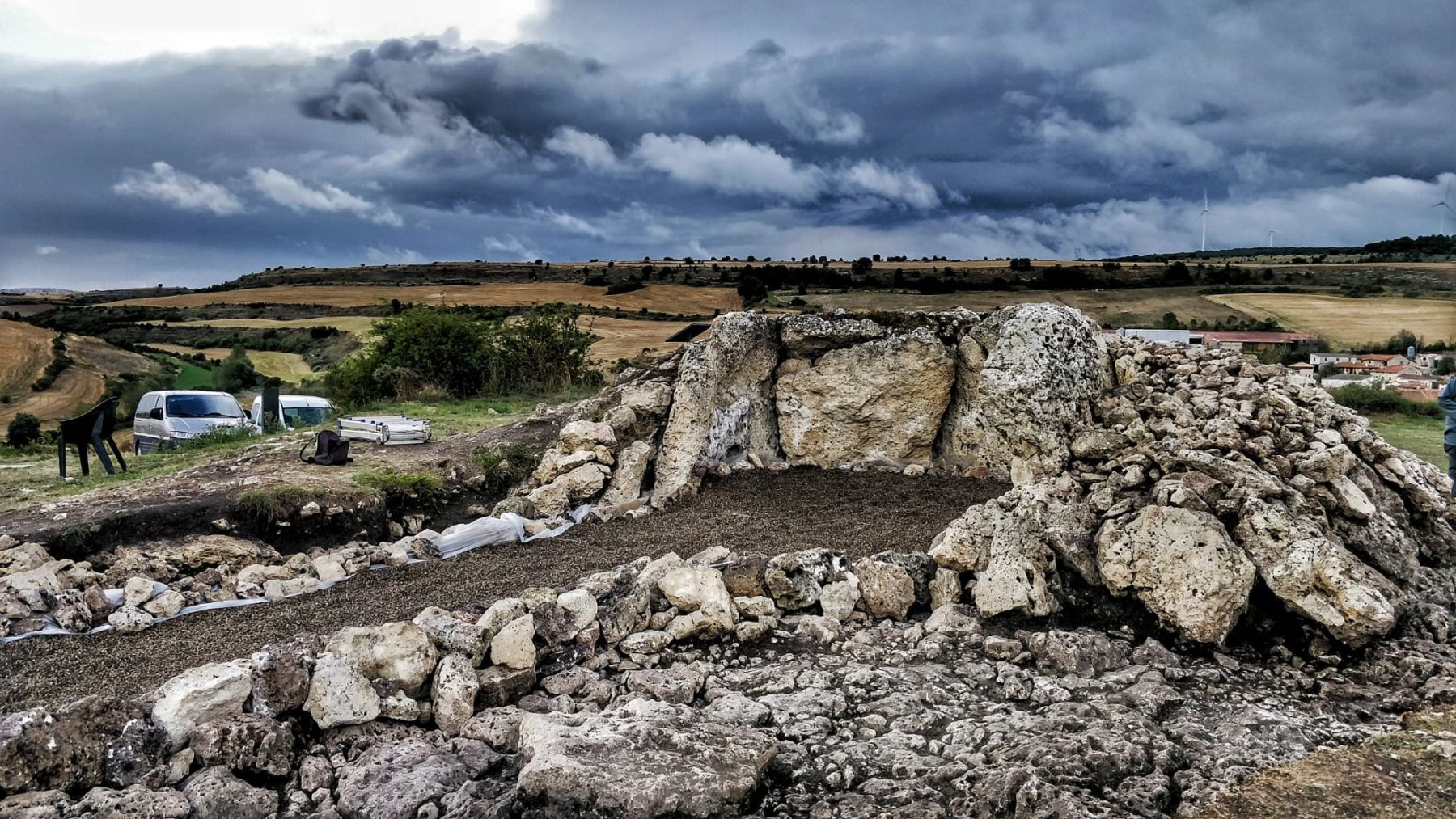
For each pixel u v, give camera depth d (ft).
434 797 16.79
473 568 29.60
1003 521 26.27
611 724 17.74
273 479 35.55
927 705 20.72
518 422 50.37
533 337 85.71
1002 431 37.55
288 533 32.65
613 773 15.94
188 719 17.78
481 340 84.28
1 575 26.35
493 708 20.39
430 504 36.37
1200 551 23.75
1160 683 21.36
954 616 24.89
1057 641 22.86
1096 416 38.32
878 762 18.07
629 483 37.68
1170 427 33.60
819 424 42.73
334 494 34.01
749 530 33.01
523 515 35.01
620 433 39.40
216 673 18.54
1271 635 23.95
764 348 43.50
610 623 23.38
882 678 21.68
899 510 35.27
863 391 42.16
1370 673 22.06
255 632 23.94
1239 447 30.99
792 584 25.35
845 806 16.55
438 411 67.10
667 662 23.07
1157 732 18.85
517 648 21.58
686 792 15.76
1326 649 23.11
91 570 27.71
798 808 16.75
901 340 41.96
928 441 42.63
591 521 35.17
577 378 86.33
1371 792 16.58
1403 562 27.27
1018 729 19.02
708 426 40.16
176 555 28.94
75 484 38.32
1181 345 41.73
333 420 63.77
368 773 17.47
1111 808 15.98
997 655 23.30
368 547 31.60
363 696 19.43
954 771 17.47
